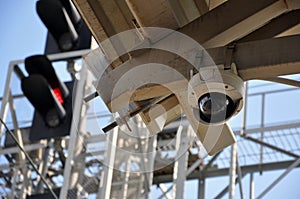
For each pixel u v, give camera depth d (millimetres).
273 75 7371
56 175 20312
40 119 19969
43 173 19594
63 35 20734
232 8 7648
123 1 7715
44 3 20547
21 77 21422
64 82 20516
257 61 7305
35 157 19906
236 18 7594
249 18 7590
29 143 20344
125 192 17516
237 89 7277
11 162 19078
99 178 17328
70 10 20703
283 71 7297
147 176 18141
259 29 7832
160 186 21062
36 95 19469
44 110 19750
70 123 19734
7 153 19062
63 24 20594
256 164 22000
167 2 7652
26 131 20641
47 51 21062
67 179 16750
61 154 20297
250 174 21859
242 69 7332
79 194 16969
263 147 21859
